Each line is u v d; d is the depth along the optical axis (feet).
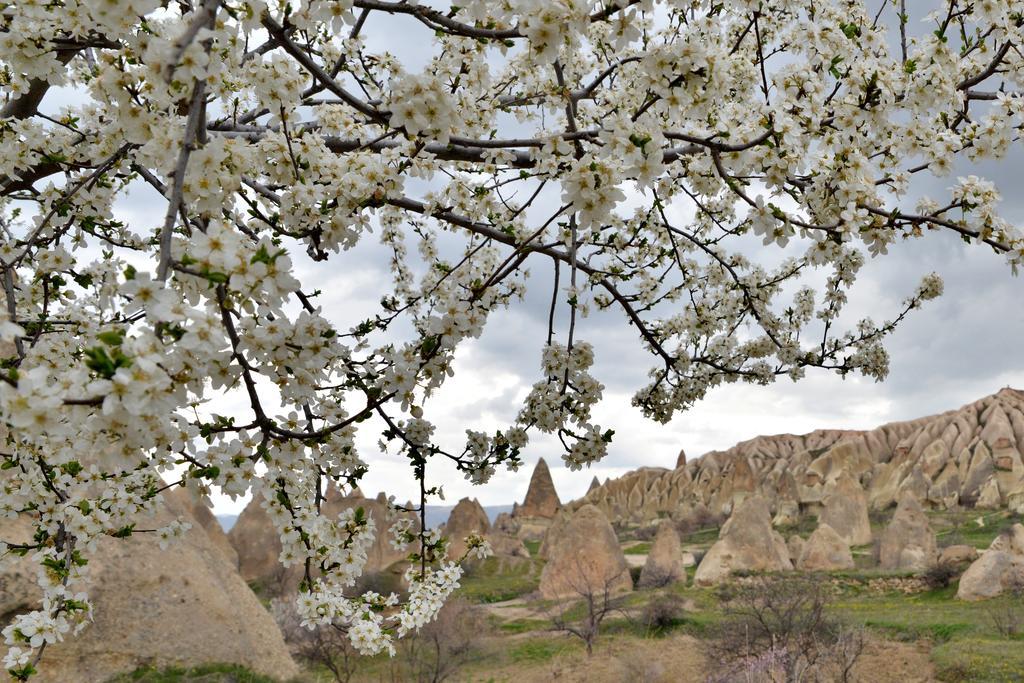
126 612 44.73
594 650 71.00
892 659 59.21
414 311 17.94
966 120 12.50
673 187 14.38
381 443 12.01
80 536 11.46
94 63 14.26
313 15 9.35
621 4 8.92
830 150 11.10
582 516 107.86
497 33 9.27
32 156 12.58
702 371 20.79
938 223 11.55
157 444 8.58
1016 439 222.07
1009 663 54.29
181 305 6.30
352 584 12.13
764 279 22.49
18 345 11.00
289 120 10.34
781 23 16.10
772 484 232.12
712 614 80.43
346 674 60.80
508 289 20.92
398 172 12.42
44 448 11.12
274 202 10.93
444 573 14.14
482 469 12.92
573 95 10.89
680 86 9.54
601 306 20.40
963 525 157.89
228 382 7.84
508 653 72.02
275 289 6.98
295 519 11.27
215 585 50.29
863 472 238.48
